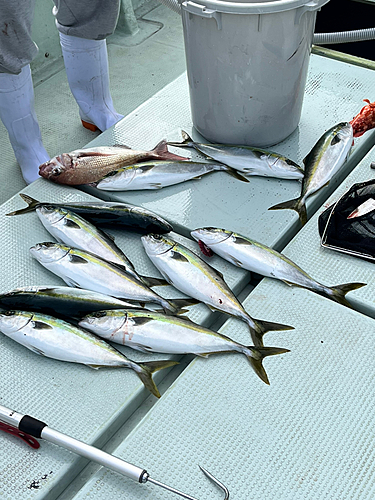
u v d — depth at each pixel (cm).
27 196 213
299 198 203
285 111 222
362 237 183
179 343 155
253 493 126
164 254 176
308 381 148
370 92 261
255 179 218
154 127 251
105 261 177
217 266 184
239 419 141
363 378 148
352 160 227
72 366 156
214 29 193
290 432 138
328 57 290
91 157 218
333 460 132
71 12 246
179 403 145
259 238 191
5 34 205
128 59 396
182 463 133
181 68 383
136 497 127
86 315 158
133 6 455
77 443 131
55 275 184
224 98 215
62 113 341
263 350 155
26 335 156
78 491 136
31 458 136
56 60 396
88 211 197
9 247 195
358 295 170
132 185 212
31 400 148
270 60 200
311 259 183
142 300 170
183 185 217
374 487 126
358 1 364
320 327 161
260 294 173
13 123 251
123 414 146
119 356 153
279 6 182
